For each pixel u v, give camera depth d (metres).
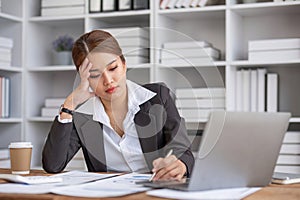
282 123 1.44
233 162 1.38
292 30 3.57
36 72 3.89
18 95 3.80
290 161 3.21
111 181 1.56
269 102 3.35
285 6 3.29
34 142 3.85
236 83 3.42
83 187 1.44
